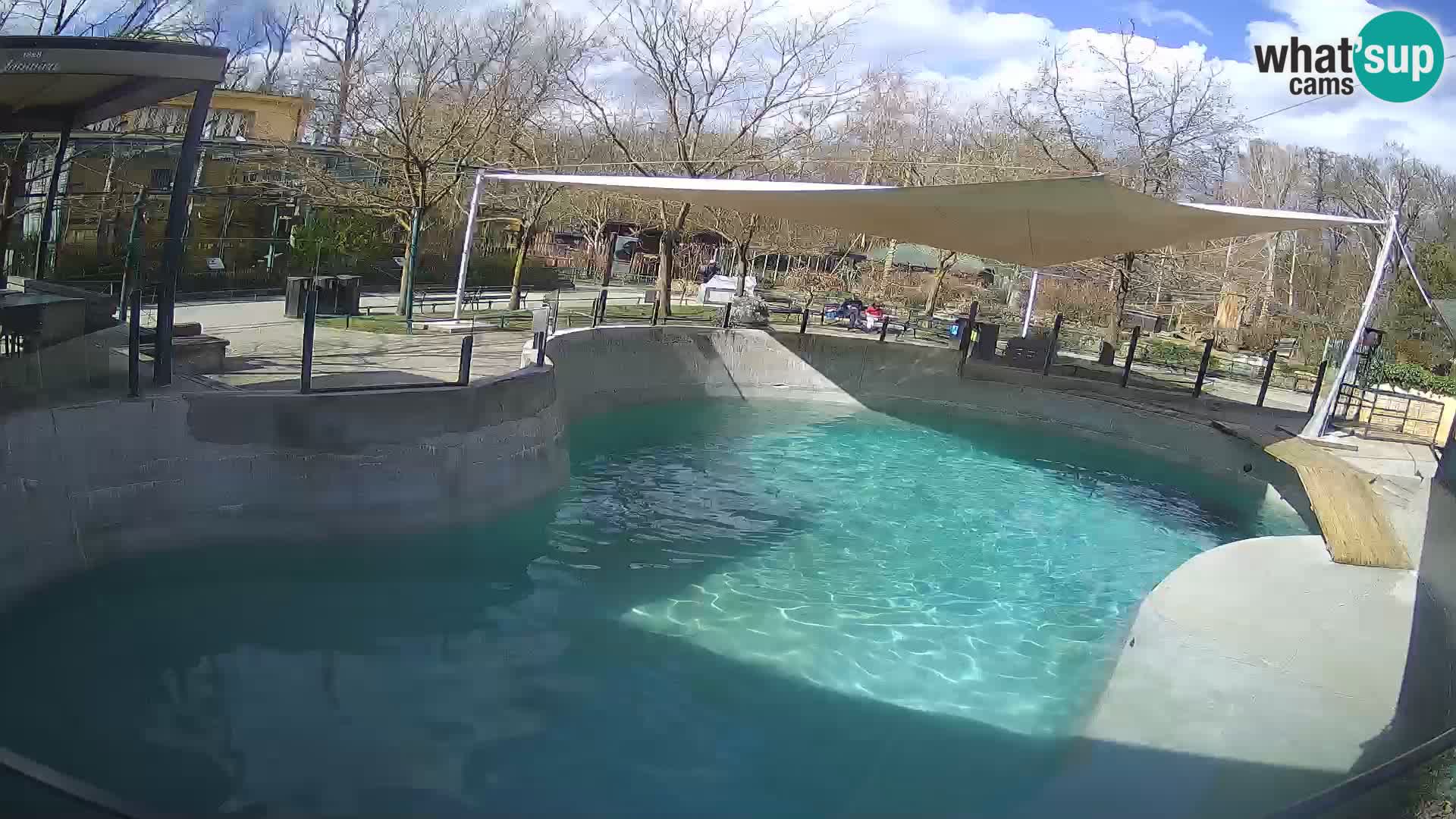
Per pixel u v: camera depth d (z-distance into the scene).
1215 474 16.19
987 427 18.98
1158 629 7.67
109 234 19.78
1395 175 38.06
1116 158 27.30
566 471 12.81
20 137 14.08
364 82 22.81
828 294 32.25
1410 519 10.70
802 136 25.38
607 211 33.75
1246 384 21.47
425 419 10.27
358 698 7.10
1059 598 10.45
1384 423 17.50
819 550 11.39
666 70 23.12
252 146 19.56
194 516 8.92
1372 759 5.84
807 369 20.11
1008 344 20.88
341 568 9.41
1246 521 14.05
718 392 19.38
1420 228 38.41
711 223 31.98
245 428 9.21
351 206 23.70
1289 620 7.87
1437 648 7.12
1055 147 27.02
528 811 5.94
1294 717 6.34
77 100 10.64
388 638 8.13
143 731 6.34
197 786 5.81
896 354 20.39
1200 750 6.04
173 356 10.80
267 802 5.73
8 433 7.47
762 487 13.81
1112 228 14.81
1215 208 13.06
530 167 23.05
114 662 7.16
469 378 11.04
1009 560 11.61
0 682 6.64
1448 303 16.92
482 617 8.70
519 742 6.70
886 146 29.98
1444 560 8.39
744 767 6.59
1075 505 14.27
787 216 17.73
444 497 10.41
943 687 8.01
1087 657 8.87
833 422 18.53
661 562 10.50
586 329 16.83
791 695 7.68
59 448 7.90
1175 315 35.94
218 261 21.75
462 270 17.28
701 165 23.88
